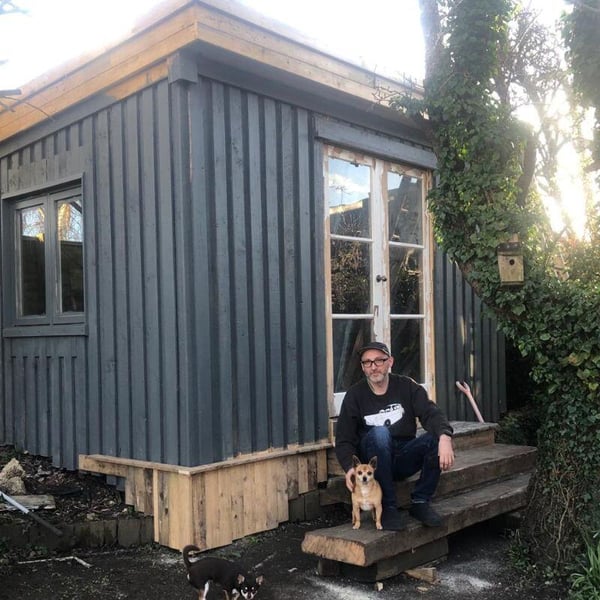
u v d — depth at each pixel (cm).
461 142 449
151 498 471
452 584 400
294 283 529
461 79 440
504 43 457
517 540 444
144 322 486
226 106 483
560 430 419
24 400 607
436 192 464
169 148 462
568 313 404
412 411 439
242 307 485
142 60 470
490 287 433
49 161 578
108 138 517
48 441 579
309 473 527
